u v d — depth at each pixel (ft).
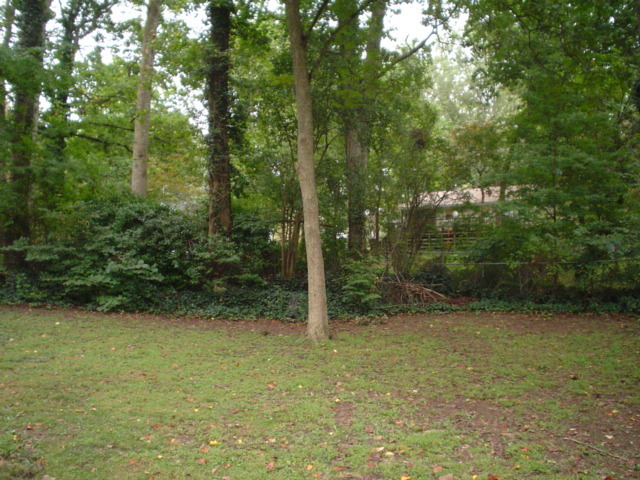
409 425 16.99
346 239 46.78
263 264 44.62
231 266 42.93
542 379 22.27
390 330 34.06
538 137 40.40
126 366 23.54
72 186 45.01
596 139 39.52
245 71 46.55
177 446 14.94
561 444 15.26
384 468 13.69
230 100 45.19
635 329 31.30
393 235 44.62
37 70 40.06
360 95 36.86
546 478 13.01
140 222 42.50
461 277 43.78
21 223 41.52
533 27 34.27
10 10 44.57
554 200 37.73
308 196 30.42
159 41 43.57
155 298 39.19
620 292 37.70
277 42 51.06
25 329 29.78
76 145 51.80
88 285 37.06
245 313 38.81
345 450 14.94
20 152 40.65
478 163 46.39
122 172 70.38
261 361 25.64
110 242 39.78
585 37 31.53
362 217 45.37
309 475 13.28
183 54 44.42
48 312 35.45
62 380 20.89
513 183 40.60
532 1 30.83
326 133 45.01
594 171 37.09
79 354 25.30
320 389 21.08
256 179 45.60
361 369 24.32
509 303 40.52
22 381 20.44
